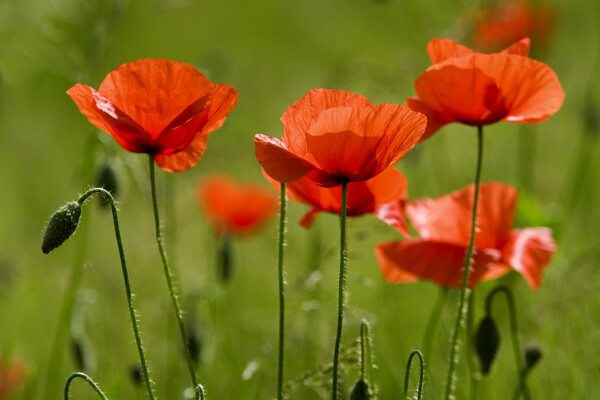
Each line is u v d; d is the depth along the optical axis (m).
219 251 5.98
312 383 4.24
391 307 6.68
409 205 5.14
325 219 8.80
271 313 7.77
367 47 14.73
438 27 8.72
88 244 9.15
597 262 6.14
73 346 5.60
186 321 5.56
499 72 3.86
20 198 10.90
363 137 3.34
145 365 3.54
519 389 4.89
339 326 3.44
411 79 8.01
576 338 6.14
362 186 3.92
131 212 10.12
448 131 10.08
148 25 15.58
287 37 15.99
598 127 8.82
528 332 6.39
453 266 4.63
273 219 9.02
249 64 12.92
